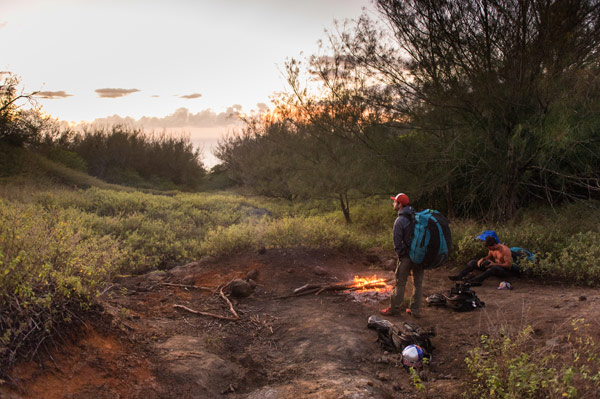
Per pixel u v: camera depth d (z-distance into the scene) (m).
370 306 5.33
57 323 3.11
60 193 13.55
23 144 22.38
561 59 8.60
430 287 6.15
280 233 8.01
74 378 2.82
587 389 2.79
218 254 7.36
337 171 11.87
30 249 3.35
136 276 6.77
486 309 4.93
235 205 15.79
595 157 9.46
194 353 3.61
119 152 32.91
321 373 3.54
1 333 2.74
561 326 4.05
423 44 9.48
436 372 3.65
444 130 10.35
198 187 35.53
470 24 9.20
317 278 6.38
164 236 9.49
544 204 10.62
